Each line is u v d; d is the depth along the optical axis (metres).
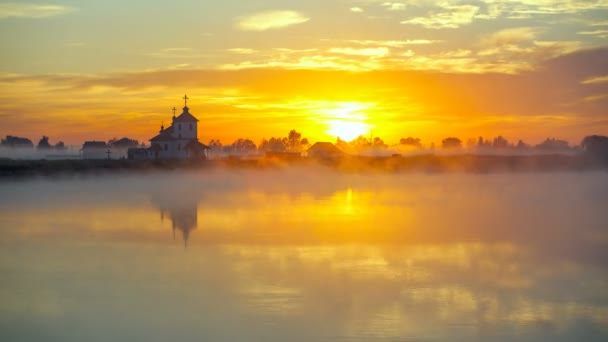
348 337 29.00
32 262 43.88
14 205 80.75
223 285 37.25
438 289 36.38
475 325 30.55
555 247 48.72
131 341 28.92
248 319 31.38
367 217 67.56
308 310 32.50
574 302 34.00
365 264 42.56
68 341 29.00
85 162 143.75
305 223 62.41
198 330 29.95
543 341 28.73
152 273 40.44
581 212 73.44
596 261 43.50
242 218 66.62
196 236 54.25
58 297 35.38
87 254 46.50
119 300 34.56
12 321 31.62
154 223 62.84
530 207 78.81
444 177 147.12
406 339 28.84
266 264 42.66
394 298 34.78
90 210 74.75
